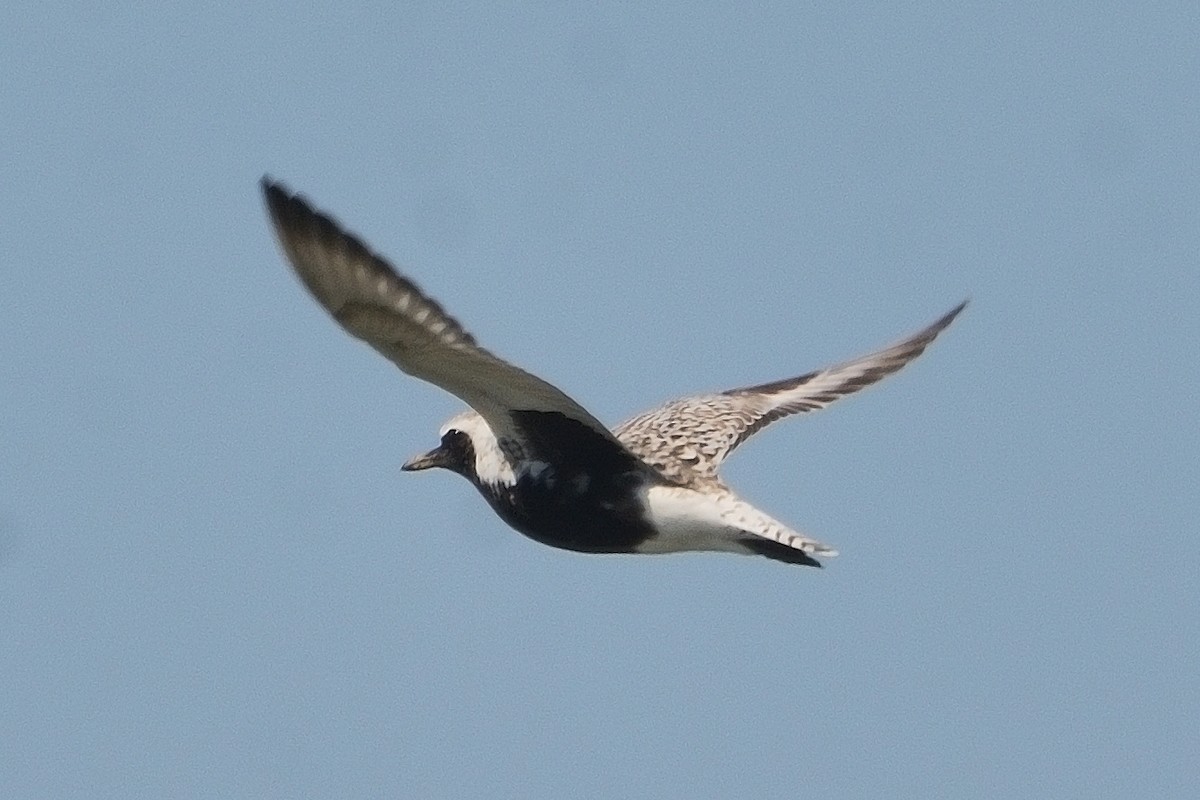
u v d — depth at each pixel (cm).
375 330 1388
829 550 1505
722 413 1734
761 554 1570
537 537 1620
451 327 1370
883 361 1811
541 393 1473
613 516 1570
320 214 1330
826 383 1795
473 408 1513
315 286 1352
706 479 1588
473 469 1642
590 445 1548
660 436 1691
